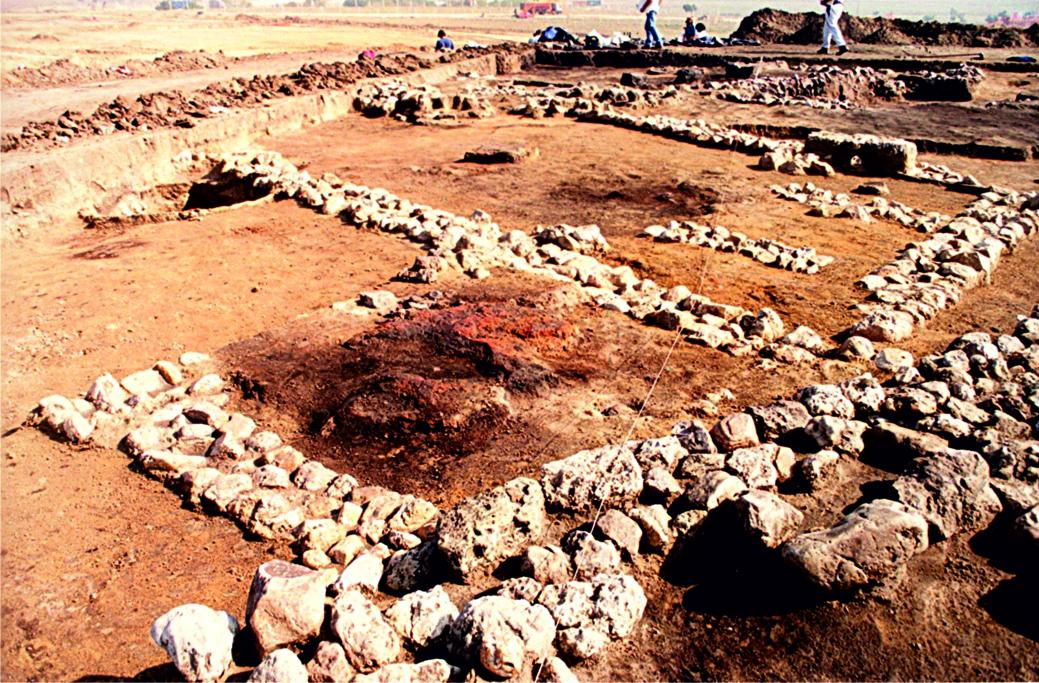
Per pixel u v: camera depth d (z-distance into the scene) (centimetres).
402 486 515
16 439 558
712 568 431
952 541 434
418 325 690
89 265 886
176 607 387
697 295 791
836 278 880
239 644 373
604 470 474
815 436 527
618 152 1502
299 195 1142
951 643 374
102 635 387
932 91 2062
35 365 664
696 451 513
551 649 371
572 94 2073
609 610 382
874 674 361
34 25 4116
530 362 633
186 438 562
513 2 11138
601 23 5375
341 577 412
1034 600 396
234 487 495
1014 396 585
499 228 1050
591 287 827
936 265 897
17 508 481
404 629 374
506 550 428
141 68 2297
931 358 647
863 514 411
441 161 1440
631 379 633
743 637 387
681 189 1244
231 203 1275
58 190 1138
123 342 703
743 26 3356
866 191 1238
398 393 597
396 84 2164
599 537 434
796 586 402
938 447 497
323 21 6456
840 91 2069
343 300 782
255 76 1986
